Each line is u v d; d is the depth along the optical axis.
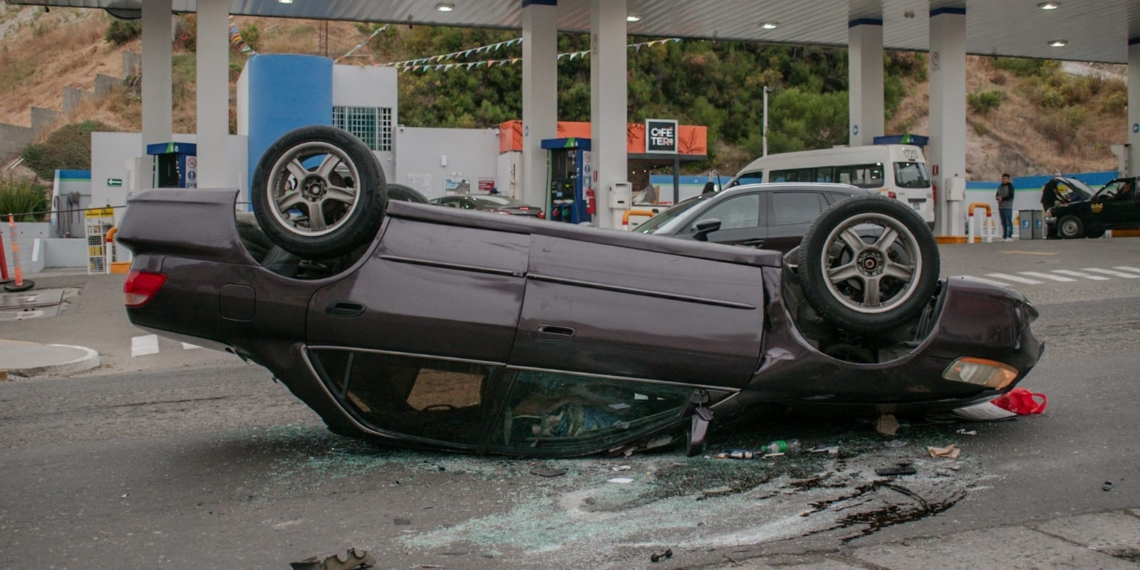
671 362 5.07
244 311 5.02
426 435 5.20
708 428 5.18
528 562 3.88
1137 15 29.11
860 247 5.45
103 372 9.87
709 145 48.25
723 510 4.49
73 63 47.75
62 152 37.34
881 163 25.20
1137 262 17.52
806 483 4.90
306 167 5.79
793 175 27.22
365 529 4.29
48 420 6.91
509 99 47.00
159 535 4.27
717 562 3.86
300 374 5.05
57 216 30.23
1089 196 29.70
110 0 26.75
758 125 49.81
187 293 5.06
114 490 4.97
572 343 4.97
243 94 34.28
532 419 5.20
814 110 48.72
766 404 5.29
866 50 28.86
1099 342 9.52
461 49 47.00
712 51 51.62
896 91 53.66
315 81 31.50
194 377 8.82
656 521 4.35
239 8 26.80
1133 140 32.44
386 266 5.00
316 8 26.89
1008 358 5.44
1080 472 5.10
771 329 5.21
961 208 26.94
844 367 5.23
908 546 4.03
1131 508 4.52
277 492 4.86
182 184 23.75
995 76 58.56
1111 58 36.44
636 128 36.94
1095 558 3.88
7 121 43.75
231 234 5.11
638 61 49.75
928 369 5.32
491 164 34.03
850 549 3.99
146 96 24.88
